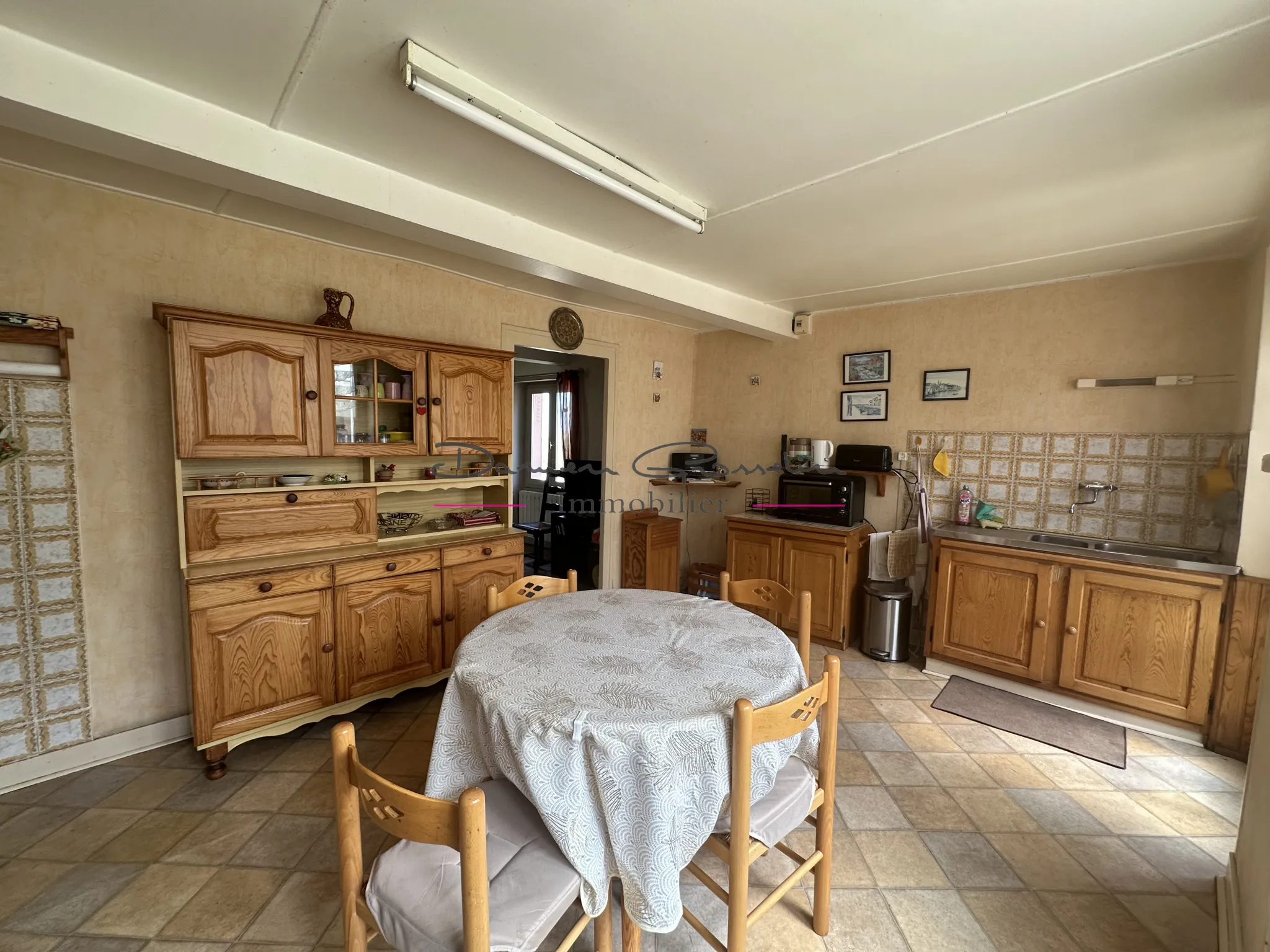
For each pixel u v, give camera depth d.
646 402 4.52
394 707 2.73
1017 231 2.41
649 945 1.50
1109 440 2.95
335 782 1.09
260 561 2.33
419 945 1.00
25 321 1.94
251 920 1.53
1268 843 1.24
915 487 3.63
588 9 1.20
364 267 2.80
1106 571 2.60
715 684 1.40
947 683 3.10
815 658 3.45
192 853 1.76
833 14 1.20
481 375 3.01
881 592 3.39
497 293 3.40
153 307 2.12
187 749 2.34
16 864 1.71
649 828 1.15
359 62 1.39
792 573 3.73
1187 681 2.44
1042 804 2.07
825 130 1.67
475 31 1.28
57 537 2.10
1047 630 2.79
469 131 1.68
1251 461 2.31
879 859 1.80
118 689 2.26
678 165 1.89
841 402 3.98
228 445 2.21
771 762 1.32
